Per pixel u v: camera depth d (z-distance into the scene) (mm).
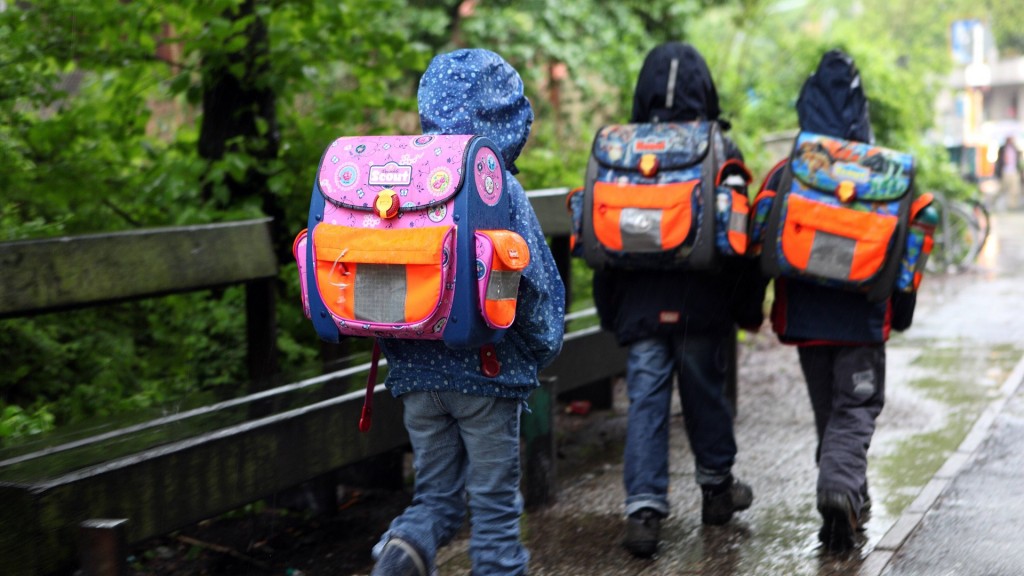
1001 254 15891
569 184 9461
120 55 6375
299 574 4344
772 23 16531
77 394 5367
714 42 15508
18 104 6062
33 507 3008
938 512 4648
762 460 5652
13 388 5316
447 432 3277
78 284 4238
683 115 4344
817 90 4348
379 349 3330
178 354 6043
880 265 4070
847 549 4227
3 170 5754
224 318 6113
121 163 6566
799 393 7270
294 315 6395
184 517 3463
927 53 20078
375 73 6832
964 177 28328
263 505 5105
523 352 3201
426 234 2910
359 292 3010
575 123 13367
